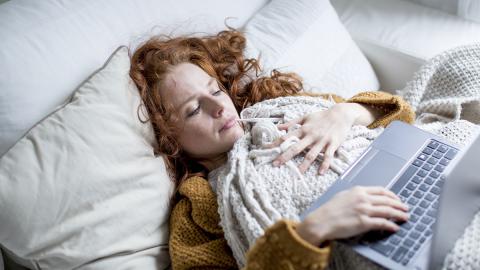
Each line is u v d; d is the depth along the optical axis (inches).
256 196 38.6
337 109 44.4
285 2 58.1
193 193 41.4
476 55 51.1
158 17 49.4
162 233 41.6
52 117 38.2
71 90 41.6
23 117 38.8
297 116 45.8
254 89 50.8
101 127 39.0
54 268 36.2
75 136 37.7
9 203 34.3
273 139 42.5
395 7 64.8
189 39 50.0
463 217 31.6
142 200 39.8
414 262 30.9
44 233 35.4
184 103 44.2
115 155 38.9
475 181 32.0
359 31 62.3
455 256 31.4
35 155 36.3
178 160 45.8
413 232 32.5
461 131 44.2
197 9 52.4
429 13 63.3
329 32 57.4
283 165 40.0
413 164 38.1
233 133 44.3
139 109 43.1
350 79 56.3
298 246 30.8
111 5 46.6
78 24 43.7
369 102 46.6
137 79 44.8
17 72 38.9
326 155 40.3
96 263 36.8
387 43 59.9
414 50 58.2
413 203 34.9
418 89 51.8
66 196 36.1
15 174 35.0
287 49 54.4
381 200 33.0
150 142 43.6
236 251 37.9
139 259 38.9
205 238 41.0
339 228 31.5
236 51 51.4
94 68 43.4
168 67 45.8
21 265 39.0
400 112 45.6
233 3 55.9
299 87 53.2
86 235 36.6
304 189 38.3
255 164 40.9
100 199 37.5
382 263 31.0
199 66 48.4
